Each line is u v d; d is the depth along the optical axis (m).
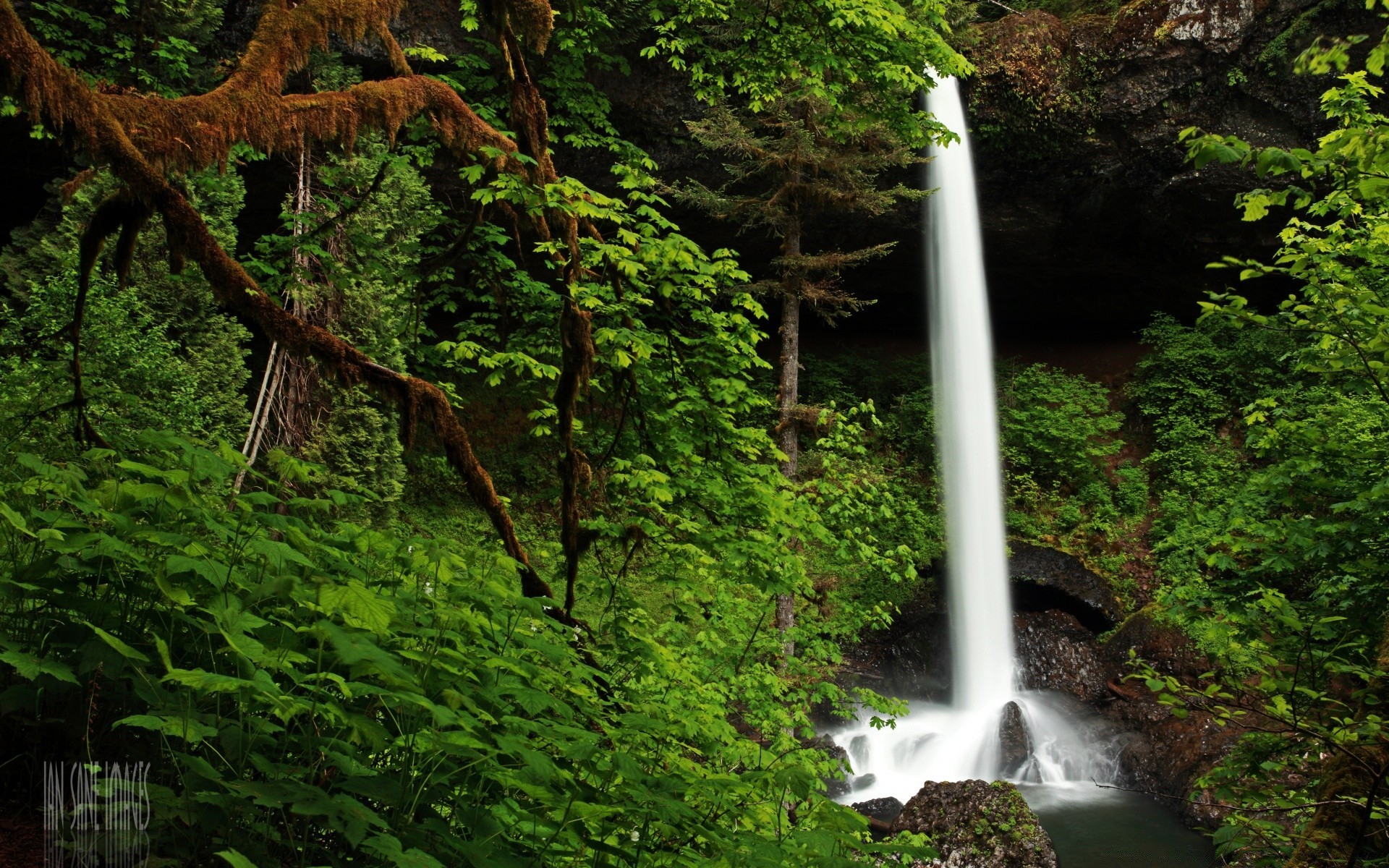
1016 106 18.28
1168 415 20.75
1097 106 18.28
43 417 4.76
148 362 9.33
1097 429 20.48
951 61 8.28
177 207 3.99
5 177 15.86
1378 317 5.38
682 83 16.73
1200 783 5.59
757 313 7.10
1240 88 17.58
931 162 19.05
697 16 8.50
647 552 7.15
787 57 8.21
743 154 15.38
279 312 4.27
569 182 5.28
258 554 2.94
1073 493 20.34
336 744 2.55
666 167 17.42
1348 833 4.87
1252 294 20.88
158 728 2.13
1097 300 22.20
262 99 4.34
